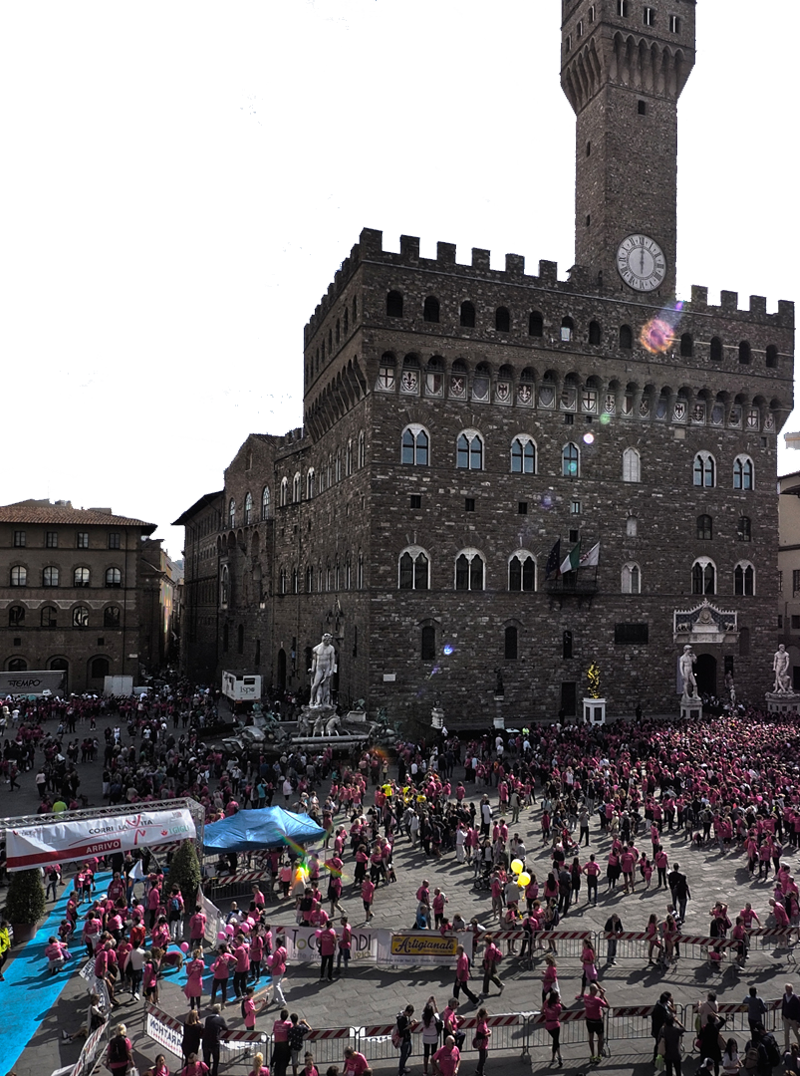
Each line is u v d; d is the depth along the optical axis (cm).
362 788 4225
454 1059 1834
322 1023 2231
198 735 5728
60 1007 2359
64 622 9375
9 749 4944
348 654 6862
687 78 7494
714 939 2630
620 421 7112
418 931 2603
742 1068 1981
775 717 6588
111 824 2728
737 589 7531
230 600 10738
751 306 7662
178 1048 2091
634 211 7188
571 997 2425
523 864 2852
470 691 6444
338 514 7350
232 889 3164
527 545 6712
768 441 7750
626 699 6956
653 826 3503
